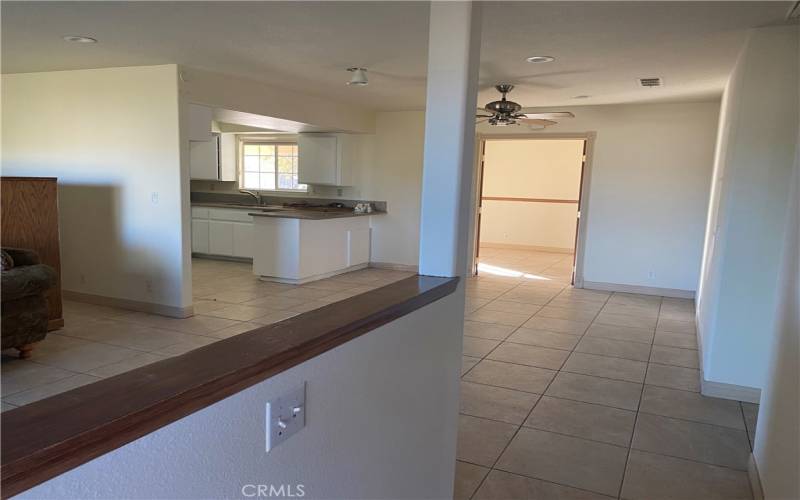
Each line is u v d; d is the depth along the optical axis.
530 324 5.10
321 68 4.41
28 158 5.24
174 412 0.86
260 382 1.05
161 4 2.82
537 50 3.58
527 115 4.91
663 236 6.33
